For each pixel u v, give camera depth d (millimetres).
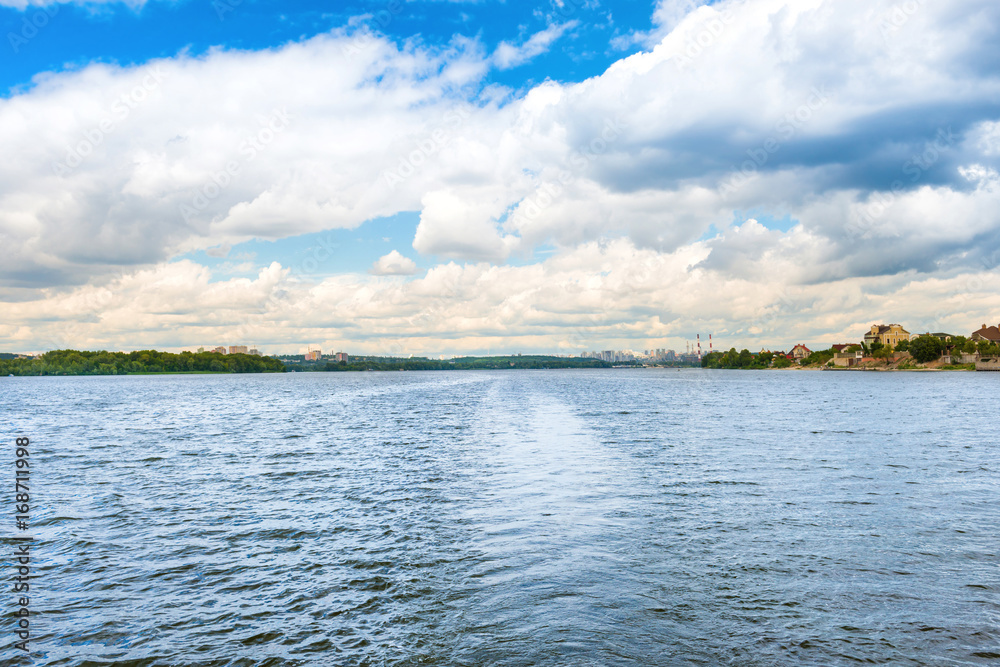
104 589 11289
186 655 8680
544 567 11867
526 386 131625
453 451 28906
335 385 155375
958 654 8367
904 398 75250
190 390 131250
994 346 198625
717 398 77875
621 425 41438
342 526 15305
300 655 8555
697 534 14086
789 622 9312
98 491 20359
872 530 14422
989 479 21000
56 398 96750
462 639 8852
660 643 8633
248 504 18109
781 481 20625
